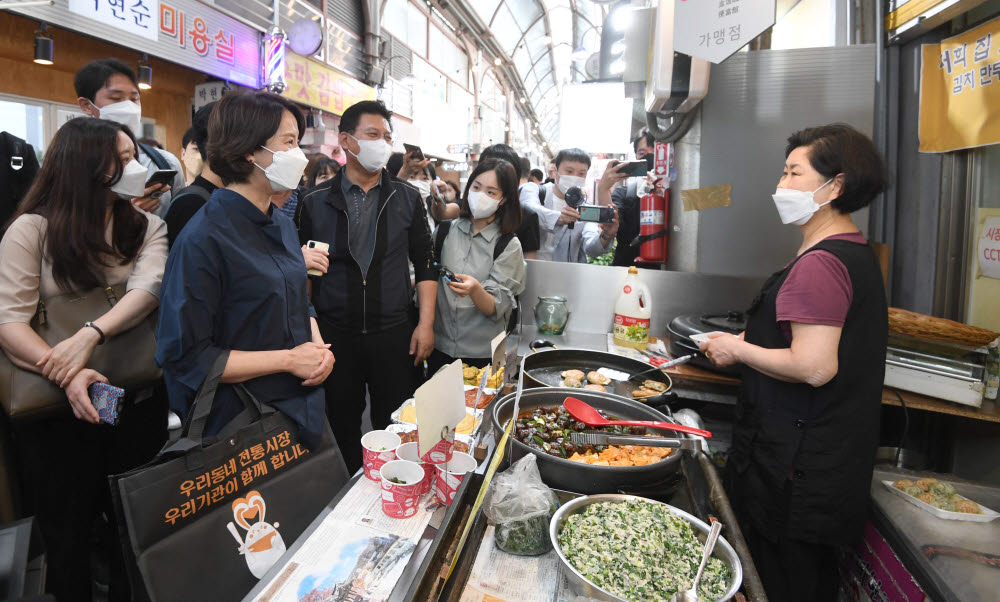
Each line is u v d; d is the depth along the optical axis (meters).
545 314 2.30
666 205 2.54
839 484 1.30
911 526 1.35
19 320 1.37
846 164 1.27
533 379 1.56
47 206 1.44
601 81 3.55
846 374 1.27
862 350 1.26
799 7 2.80
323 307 1.98
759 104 2.25
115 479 0.92
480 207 2.01
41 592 1.10
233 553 1.04
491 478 0.94
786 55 2.21
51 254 1.41
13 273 1.38
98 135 1.43
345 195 1.98
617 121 2.94
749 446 1.45
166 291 1.16
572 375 1.65
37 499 1.50
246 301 1.23
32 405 1.38
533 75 16.86
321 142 6.59
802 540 1.35
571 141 3.00
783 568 1.42
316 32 5.71
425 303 2.11
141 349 1.55
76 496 1.55
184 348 1.14
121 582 1.69
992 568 1.20
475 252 2.14
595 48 13.29
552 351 1.79
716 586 0.81
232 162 1.22
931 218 2.18
